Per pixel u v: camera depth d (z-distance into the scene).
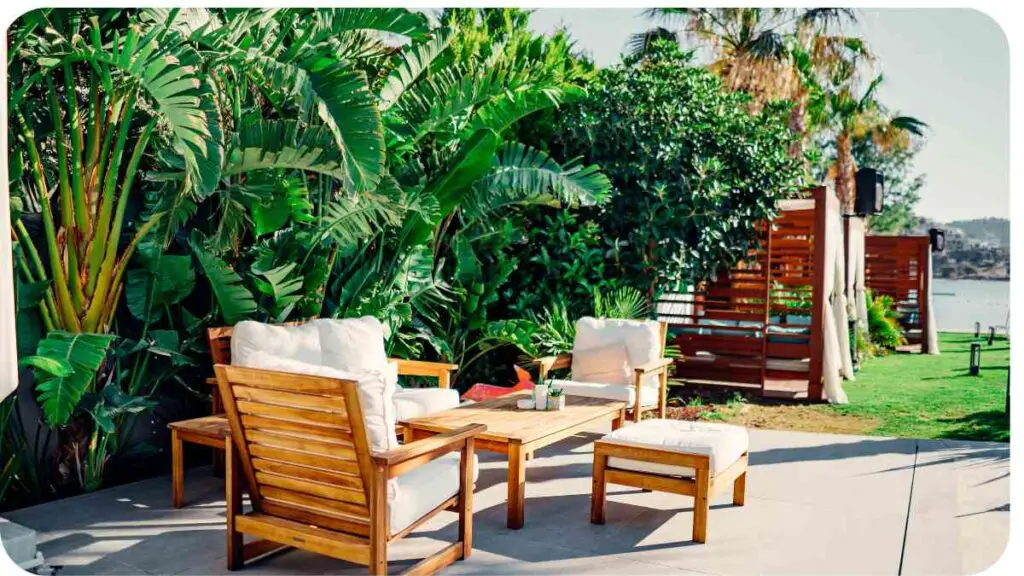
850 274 10.52
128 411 4.32
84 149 4.51
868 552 3.62
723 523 4.02
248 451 3.22
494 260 7.52
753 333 8.46
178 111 3.71
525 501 4.39
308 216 5.29
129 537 3.73
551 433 4.12
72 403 3.86
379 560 2.92
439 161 6.57
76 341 4.00
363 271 5.99
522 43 7.81
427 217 5.67
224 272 4.68
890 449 5.70
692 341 8.62
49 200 4.42
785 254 9.27
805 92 14.70
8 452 4.20
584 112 7.86
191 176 4.05
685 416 7.18
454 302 7.13
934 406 7.79
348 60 5.67
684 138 7.92
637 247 7.91
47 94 4.36
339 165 4.64
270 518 3.26
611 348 5.80
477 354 7.42
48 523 3.94
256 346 4.36
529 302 7.80
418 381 6.95
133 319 4.82
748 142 8.04
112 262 4.39
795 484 4.76
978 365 10.25
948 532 3.91
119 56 3.86
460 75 6.15
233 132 4.91
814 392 8.04
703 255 8.10
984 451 5.64
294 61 4.61
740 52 14.41
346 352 4.77
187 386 4.96
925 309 13.09
